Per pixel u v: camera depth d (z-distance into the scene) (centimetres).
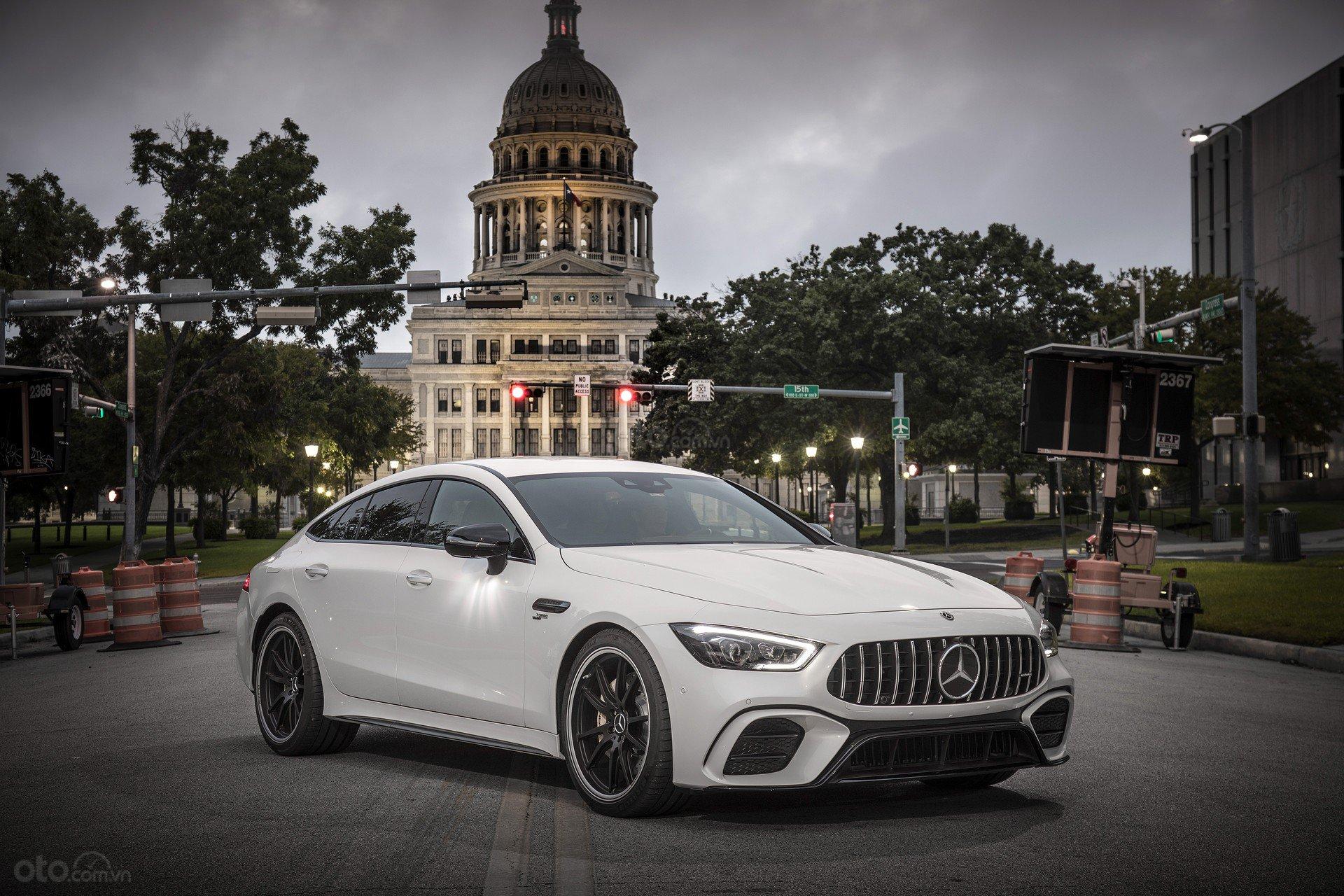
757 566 573
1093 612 1446
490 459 713
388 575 684
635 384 3712
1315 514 4928
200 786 643
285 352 6019
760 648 513
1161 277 5116
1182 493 6688
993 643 538
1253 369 2780
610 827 538
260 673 756
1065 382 1680
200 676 1210
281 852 502
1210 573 2297
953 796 603
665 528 648
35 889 455
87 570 1800
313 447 5997
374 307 4247
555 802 593
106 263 4162
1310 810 579
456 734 634
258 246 4031
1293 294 5991
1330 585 1933
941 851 496
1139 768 684
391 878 461
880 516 11150
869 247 5662
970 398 5000
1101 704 953
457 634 636
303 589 736
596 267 15250
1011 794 609
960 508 7356
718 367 6016
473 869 472
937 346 5291
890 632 520
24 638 1875
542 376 15162
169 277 3994
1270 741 789
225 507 7675
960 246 5394
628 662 546
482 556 617
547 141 16425
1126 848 504
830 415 5188
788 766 509
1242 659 1374
